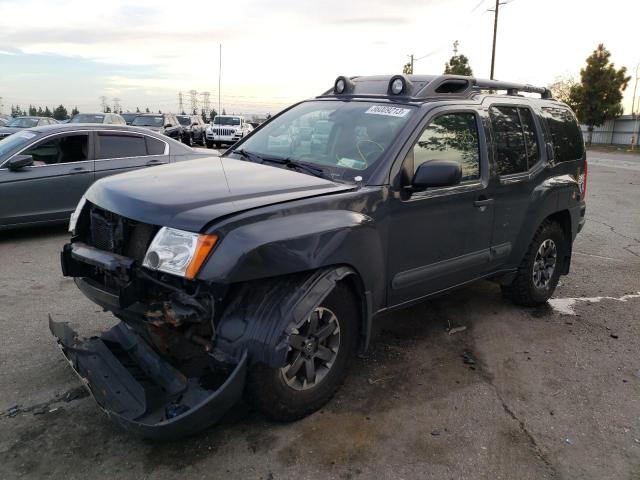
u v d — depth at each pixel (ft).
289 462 9.22
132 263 9.23
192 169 11.75
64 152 24.18
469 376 12.52
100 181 11.27
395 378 12.26
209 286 8.75
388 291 11.72
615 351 14.16
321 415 10.63
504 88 15.58
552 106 17.31
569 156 17.57
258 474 8.90
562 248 17.33
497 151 14.24
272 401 9.62
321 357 10.32
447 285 13.46
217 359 8.89
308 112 14.21
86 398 10.91
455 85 13.99
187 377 9.34
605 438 10.34
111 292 9.93
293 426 10.23
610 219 33.24
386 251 11.35
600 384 12.40
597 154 112.06
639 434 10.50
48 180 23.41
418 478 9.00
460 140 13.20
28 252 21.89
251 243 8.71
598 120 157.07
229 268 8.49
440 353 13.65
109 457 9.15
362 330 11.06
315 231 9.53
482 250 14.01
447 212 12.62
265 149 13.57
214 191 9.81
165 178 10.87
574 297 18.34
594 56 154.51
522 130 15.48
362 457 9.45
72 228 11.12
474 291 18.43
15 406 10.56
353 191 10.73
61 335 10.53
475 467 9.34
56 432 9.77
